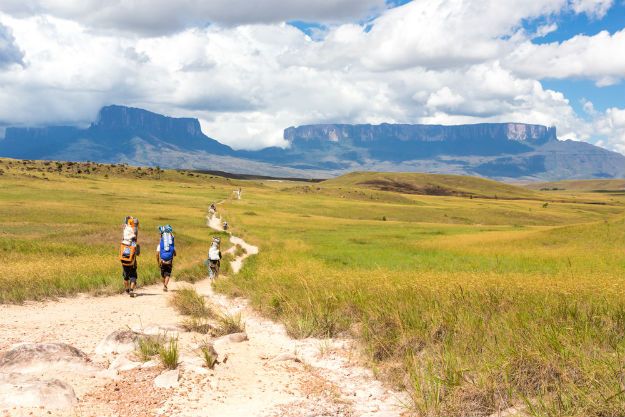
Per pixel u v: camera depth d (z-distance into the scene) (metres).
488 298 10.88
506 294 11.30
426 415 5.43
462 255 34.72
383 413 5.53
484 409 5.43
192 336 9.23
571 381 5.33
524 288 12.29
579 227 45.25
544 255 32.50
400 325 8.40
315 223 82.56
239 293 15.59
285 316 11.12
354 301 11.34
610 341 7.17
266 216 91.88
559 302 9.95
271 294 13.09
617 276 16.25
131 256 15.38
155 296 15.42
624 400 4.88
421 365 6.93
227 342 9.05
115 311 12.34
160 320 11.09
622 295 10.66
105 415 5.20
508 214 161.25
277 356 7.99
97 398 5.66
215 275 21.22
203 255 31.53
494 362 6.19
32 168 175.75
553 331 7.11
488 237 47.69
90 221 58.41
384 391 6.46
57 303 13.64
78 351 7.13
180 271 21.62
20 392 5.32
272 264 26.92
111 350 7.75
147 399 5.72
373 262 29.39
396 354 7.74
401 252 37.38
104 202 95.00
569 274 17.80
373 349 7.94
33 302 13.55
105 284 16.70
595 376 5.50
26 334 9.11
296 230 68.25
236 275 20.22
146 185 169.38
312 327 9.83
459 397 5.64
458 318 8.74
